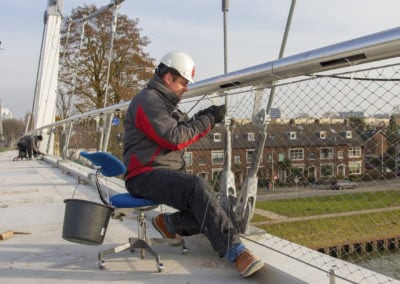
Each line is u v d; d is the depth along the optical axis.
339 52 1.93
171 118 2.54
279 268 2.29
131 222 3.91
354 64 1.96
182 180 2.49
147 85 2.70
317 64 2.08
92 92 23.66
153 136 2.53
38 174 8.88
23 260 2.87
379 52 1.80
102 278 2.50
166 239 2.85
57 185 6.81
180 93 2.71
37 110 19.83
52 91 19.81
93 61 23.67
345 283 2.05
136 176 2.63
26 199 5.45
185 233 2.91
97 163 2.76
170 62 2.65
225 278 2.44
